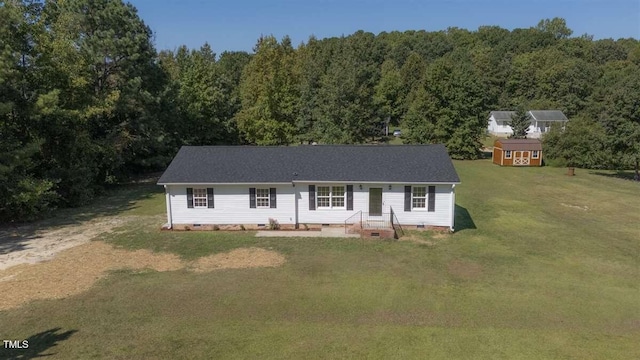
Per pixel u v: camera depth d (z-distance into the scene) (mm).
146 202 31781
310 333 13172
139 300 15469
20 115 27406
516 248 21844
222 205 25031
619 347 12438
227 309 14797
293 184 24719
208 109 47500
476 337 12992
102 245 21875
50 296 15758
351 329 13453
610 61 107375
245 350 12180
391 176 24547
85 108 31344
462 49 115688
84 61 32188
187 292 16188
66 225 25562
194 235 23797
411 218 24891
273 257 20219
